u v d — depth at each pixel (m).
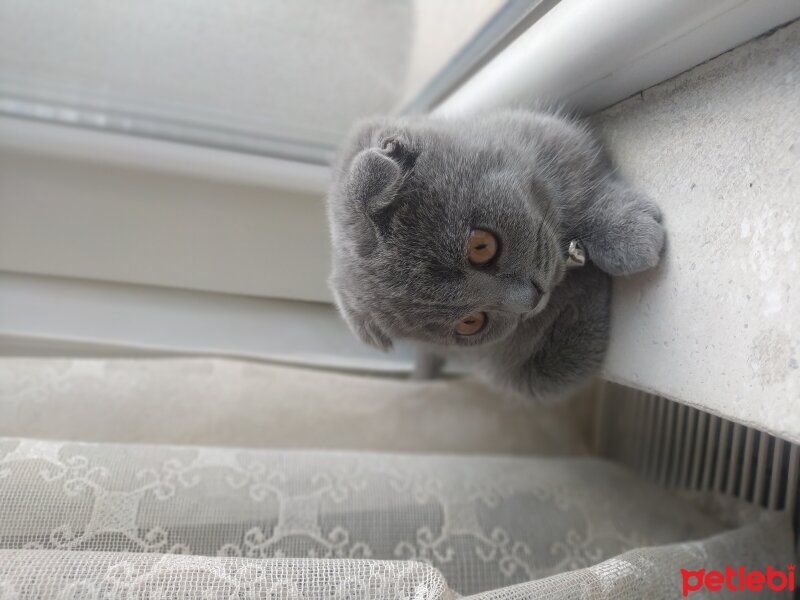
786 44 0.18
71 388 0.32
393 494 0.28
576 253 0.24
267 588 0.18
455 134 0.24
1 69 0.32
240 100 0.34
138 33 0.30
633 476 0.33
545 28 0.24
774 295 0.18
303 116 0.35
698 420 0.32
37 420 0.31
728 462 0.30
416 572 0.19
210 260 0.38
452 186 0.22
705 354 0.20
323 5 0.28
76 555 0.18
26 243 0.35
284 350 0.39
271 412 0.35
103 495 0.24
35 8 0.28
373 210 0.21
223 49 0.31
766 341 0.18
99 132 0.34
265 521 0.25
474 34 0.28
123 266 0.37
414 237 0.22
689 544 0.24
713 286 0.20
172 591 0.18
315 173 0.36
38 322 0.36
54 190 0.35
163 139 0.35
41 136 0.33
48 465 0.24
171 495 0.25
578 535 0.29
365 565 0.19
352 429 0.36
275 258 0.38
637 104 0.24
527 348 0.28
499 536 0.28
